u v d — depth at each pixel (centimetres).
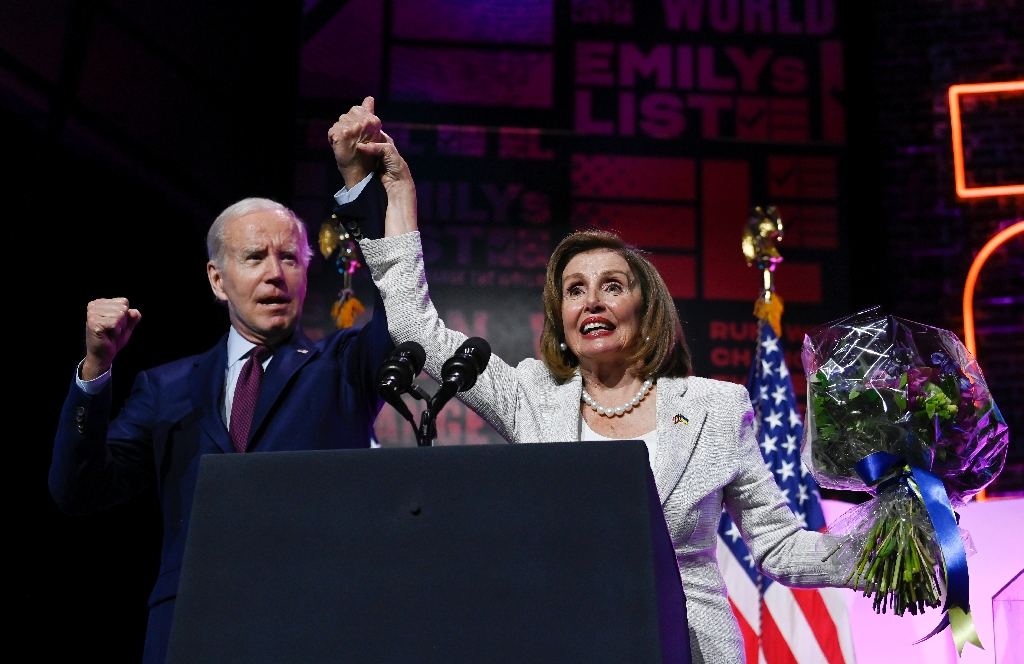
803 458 240
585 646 145
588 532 151
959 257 739
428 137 758
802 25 784
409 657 147
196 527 156
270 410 261
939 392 223
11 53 463
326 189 738
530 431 257
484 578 150
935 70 772
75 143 500
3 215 466
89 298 496
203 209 580
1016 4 777
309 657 148
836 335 240
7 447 445
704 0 787
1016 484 689
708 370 723
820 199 753
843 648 424
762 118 768
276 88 699
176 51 576
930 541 216
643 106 769
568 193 752
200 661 148
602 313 257
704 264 741
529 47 777
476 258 739
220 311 558
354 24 771
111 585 470
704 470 242
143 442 274
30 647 443
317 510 155
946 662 419
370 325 267
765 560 244
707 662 227
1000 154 755
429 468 156
